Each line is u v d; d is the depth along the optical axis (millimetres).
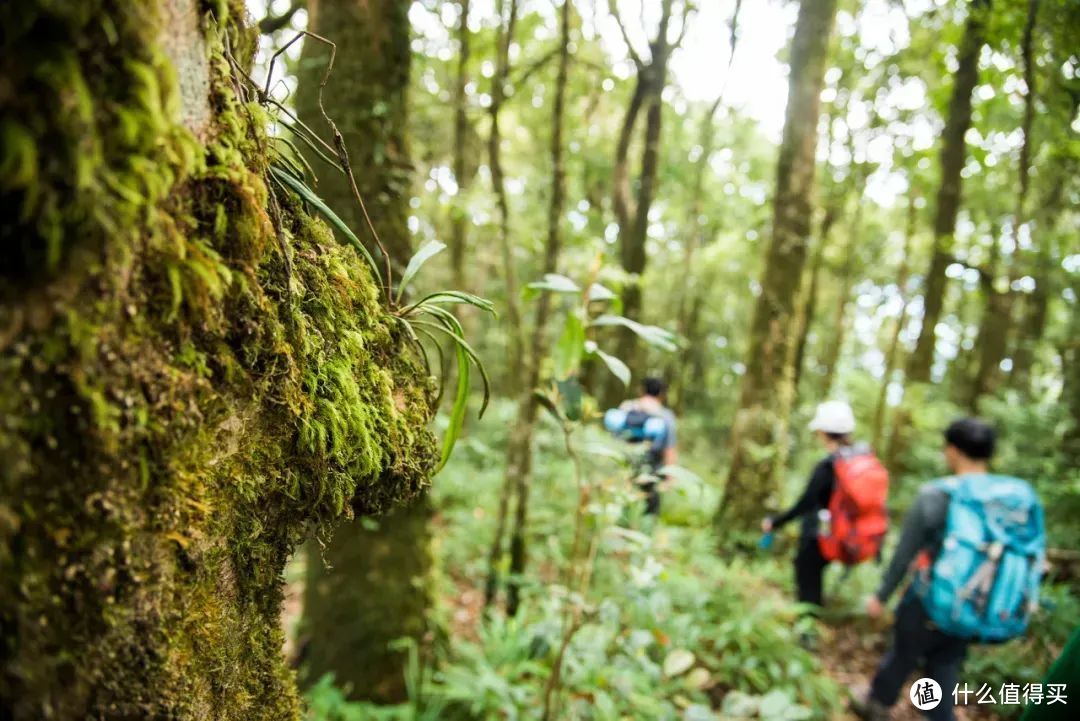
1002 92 3396
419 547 2807
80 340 422
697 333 13773
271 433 649
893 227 10805
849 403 8414
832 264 11227
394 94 2402
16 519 407
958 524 2330
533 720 2346
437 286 6820
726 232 11734
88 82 398
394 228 2402
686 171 8633
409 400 925
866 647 3674
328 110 2320
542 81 6445
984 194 6707
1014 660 3201
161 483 508
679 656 2332
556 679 2021
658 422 3949
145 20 430
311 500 718
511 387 7316
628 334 6207
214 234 550
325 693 2494
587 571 2039
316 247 787
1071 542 4266
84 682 465
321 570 2734
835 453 3539
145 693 512
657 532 3273
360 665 2654
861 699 2979
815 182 5250
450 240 6922
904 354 11297
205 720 595
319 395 711
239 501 614
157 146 455
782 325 5191
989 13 2939
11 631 417
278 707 757
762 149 11219
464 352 987
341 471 740
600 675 2420
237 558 636
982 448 2443
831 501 3480
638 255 6086
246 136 625
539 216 6445
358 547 2668
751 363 5289
